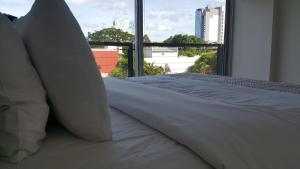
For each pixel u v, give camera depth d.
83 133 0.71
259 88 1.47
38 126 0.64
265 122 0.79
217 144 0.67
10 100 0.59
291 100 1.09
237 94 1.27
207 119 0.80
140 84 1.51
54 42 0.69
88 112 0.70
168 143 0.73
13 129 0.58
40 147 0.66
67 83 0.68
